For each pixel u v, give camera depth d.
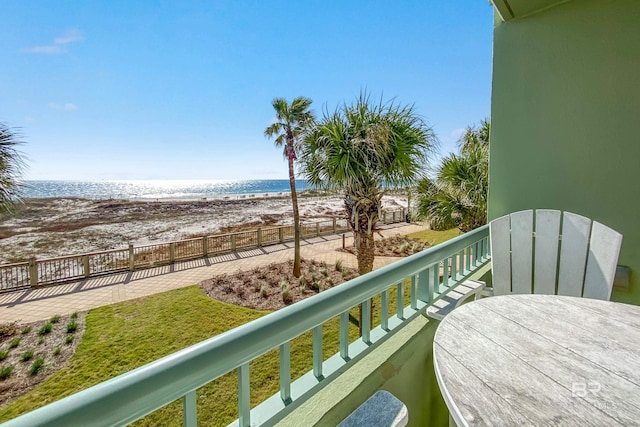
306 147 3.89
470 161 4.89
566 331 0.98
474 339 0.94
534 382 0.74
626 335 0.95
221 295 6.75
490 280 2.35
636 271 1.99
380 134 3.45
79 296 6.67
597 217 2.13
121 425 0.47
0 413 3.33
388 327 1.33
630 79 1.97
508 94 2.48
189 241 9.78
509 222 1.97
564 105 2.22
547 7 2.25
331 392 0.98
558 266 1.84
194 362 0.57
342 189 4.02
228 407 3.13
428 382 1.43
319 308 0.89
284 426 0.84
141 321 5.45
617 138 2.03
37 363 4.16
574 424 0.61
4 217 4.12
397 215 16.42
